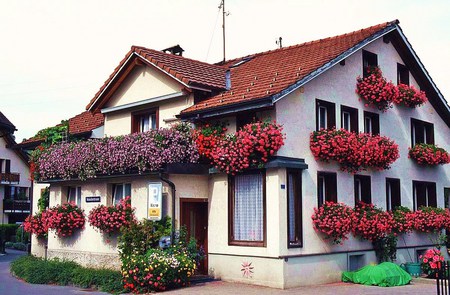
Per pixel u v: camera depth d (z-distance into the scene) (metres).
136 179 15.82
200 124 15.72
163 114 17.08
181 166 14.80
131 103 17.86
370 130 18.05
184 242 14.65
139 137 15.11
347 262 15.90
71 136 19.94
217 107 14.72
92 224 16.44
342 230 14.98
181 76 15.98
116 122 18.81
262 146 13.73
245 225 14.77
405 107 19.61
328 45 18.25
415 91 19.19
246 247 14.53
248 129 14.12
